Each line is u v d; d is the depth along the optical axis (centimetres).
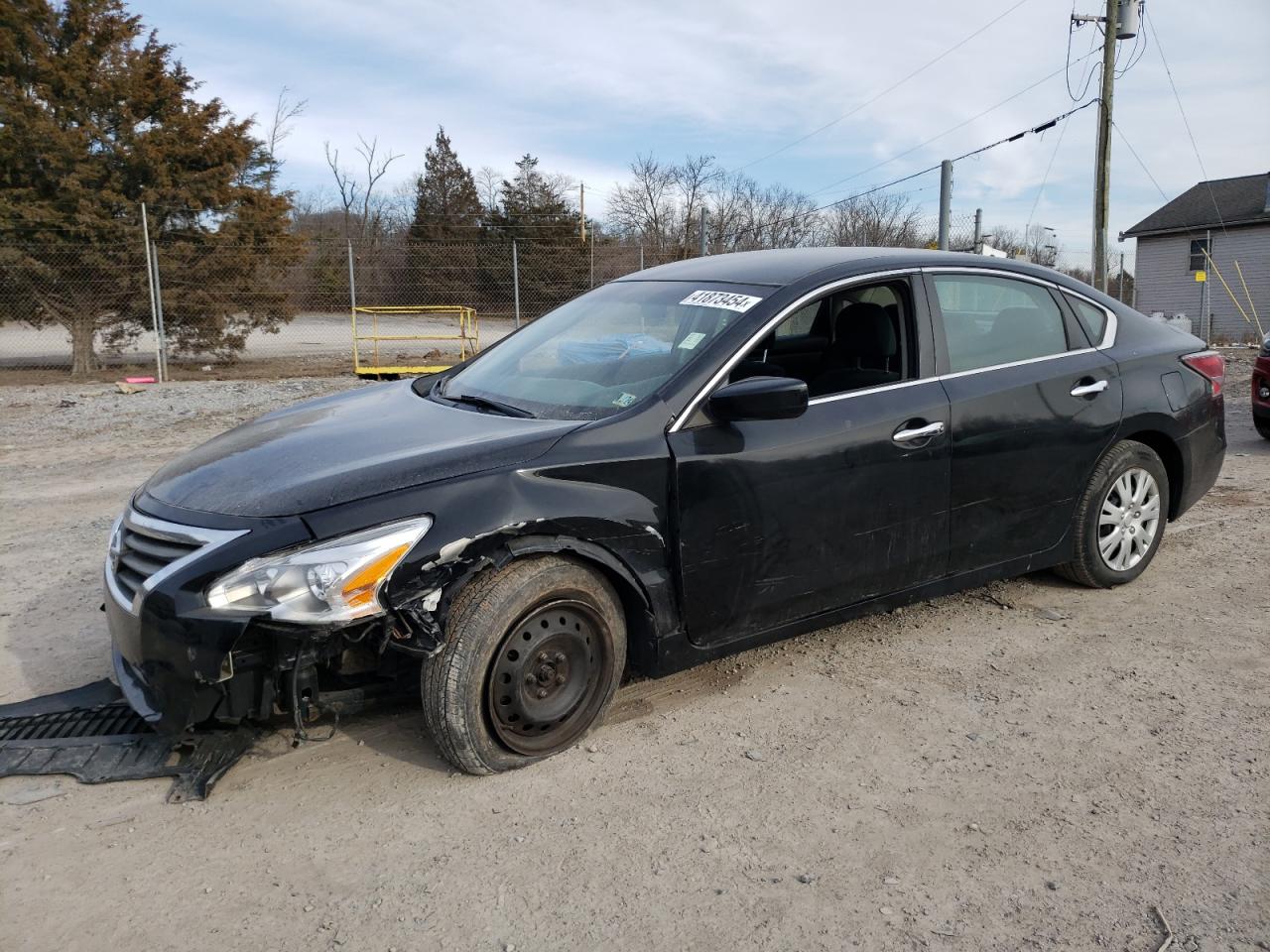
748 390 326
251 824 289
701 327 367
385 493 293
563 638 319
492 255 2205
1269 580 487
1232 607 453
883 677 386
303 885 262
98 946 239
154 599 284
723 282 399
